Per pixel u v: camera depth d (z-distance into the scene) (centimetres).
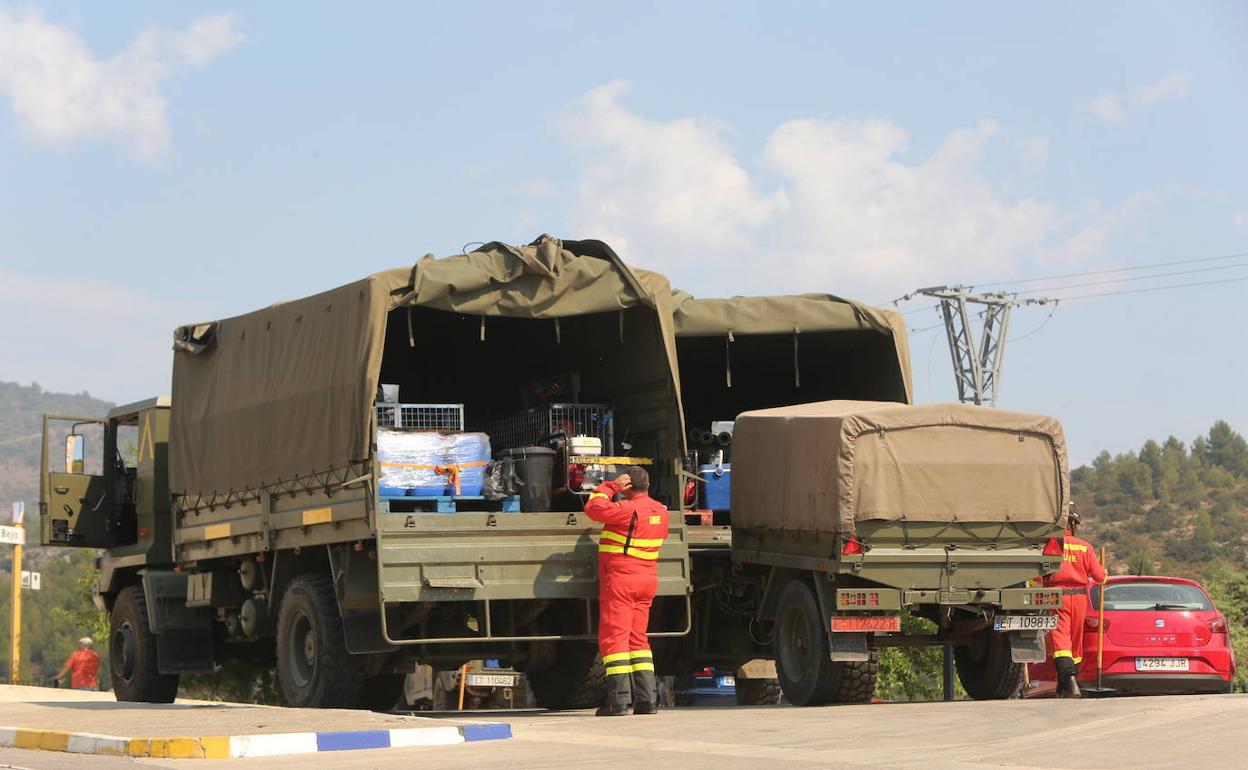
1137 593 2455
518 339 2448
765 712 1839
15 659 4303
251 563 2248
